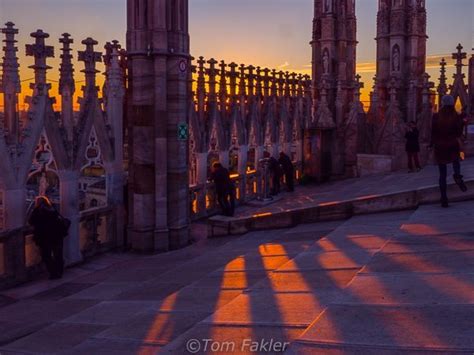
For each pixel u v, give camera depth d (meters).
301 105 25.78
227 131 19.36
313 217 12.25
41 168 11.46
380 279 6.27
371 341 4.43
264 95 22.47
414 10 28.61
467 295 5.42
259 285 6.88
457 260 6.79
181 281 9.07
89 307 8.51
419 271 6.46
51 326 7.19
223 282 8.01
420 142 25.14
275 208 19.02
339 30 28.17
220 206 18.67
